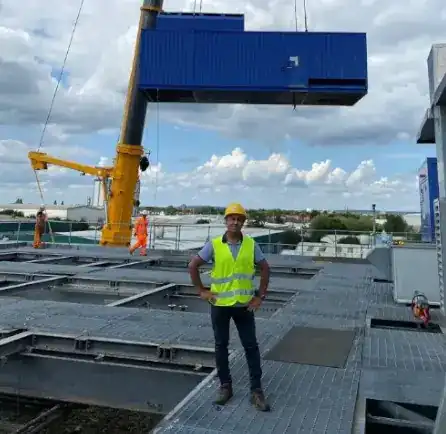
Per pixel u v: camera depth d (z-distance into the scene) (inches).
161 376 226.1
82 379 236.4
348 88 813.9
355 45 815.7
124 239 851.4
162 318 302.0
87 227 1380.4
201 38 823.7
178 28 852.0
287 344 256.8
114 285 449.1
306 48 816.9
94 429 294.8
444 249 334.0
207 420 165.8
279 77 815.1
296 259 729.0
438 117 344.8
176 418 167.2
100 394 233.6
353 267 623.8
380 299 394.6
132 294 436.1
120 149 837.2
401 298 372.5
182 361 230.1
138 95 845.2
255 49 820.0
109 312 317.7
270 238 936.3
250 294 182.9
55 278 458.6
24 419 281.1
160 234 978.7
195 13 853.2
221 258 182.4
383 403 182.9
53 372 240.1
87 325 279.7
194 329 274.1
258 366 181.8
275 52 818.8
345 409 174.7
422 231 764.6
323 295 411.2
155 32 825.5
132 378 229.9
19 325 275.1
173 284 439.2
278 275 593.6
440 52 351.6
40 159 858.1
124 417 314.2
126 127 845.2
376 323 323.3
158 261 673.6
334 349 247.9
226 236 185.8
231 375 207.5
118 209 848.9
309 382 200.7
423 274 374.0
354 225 1160.8
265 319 320.2
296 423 163.8
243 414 170.4
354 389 193.0
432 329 308.0
